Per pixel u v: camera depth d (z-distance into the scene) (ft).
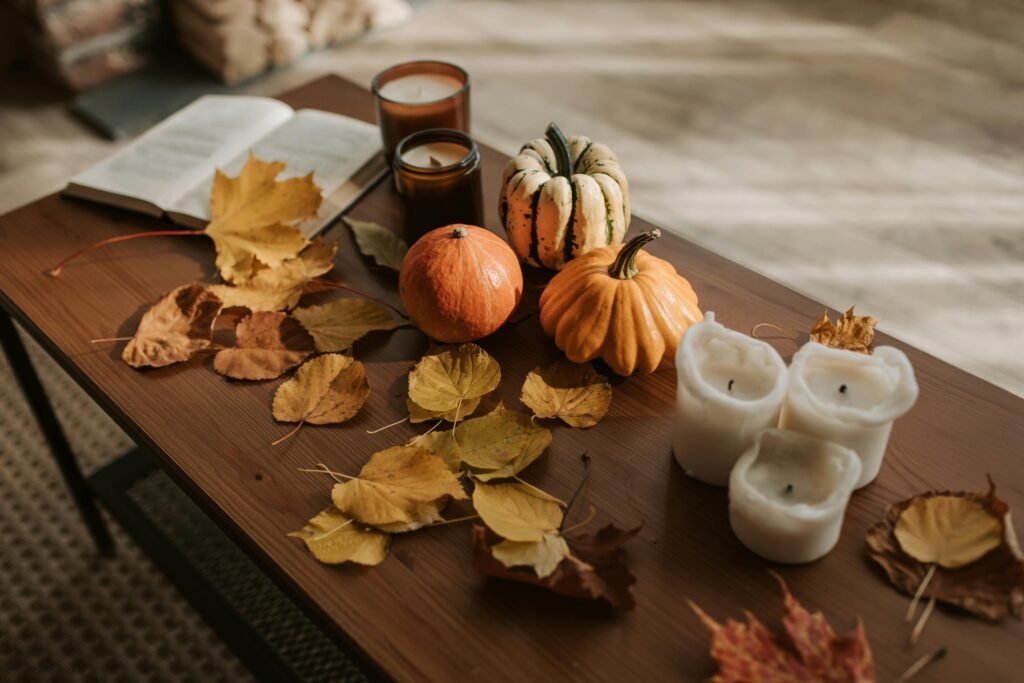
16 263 3.00
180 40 6.57
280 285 2.82
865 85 6.11
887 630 2.02
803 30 6.79
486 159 3.40
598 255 2.58
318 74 6.51
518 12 7.25
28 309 2.84
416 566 2.17
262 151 3.36
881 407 2.06
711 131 5.77
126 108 6.13
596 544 2.14
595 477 2.33
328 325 2.69
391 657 2.03
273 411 2.49
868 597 2.07
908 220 4.99
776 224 5.01
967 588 2.05
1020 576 2.02
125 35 6.35
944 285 4.59
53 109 6.26
